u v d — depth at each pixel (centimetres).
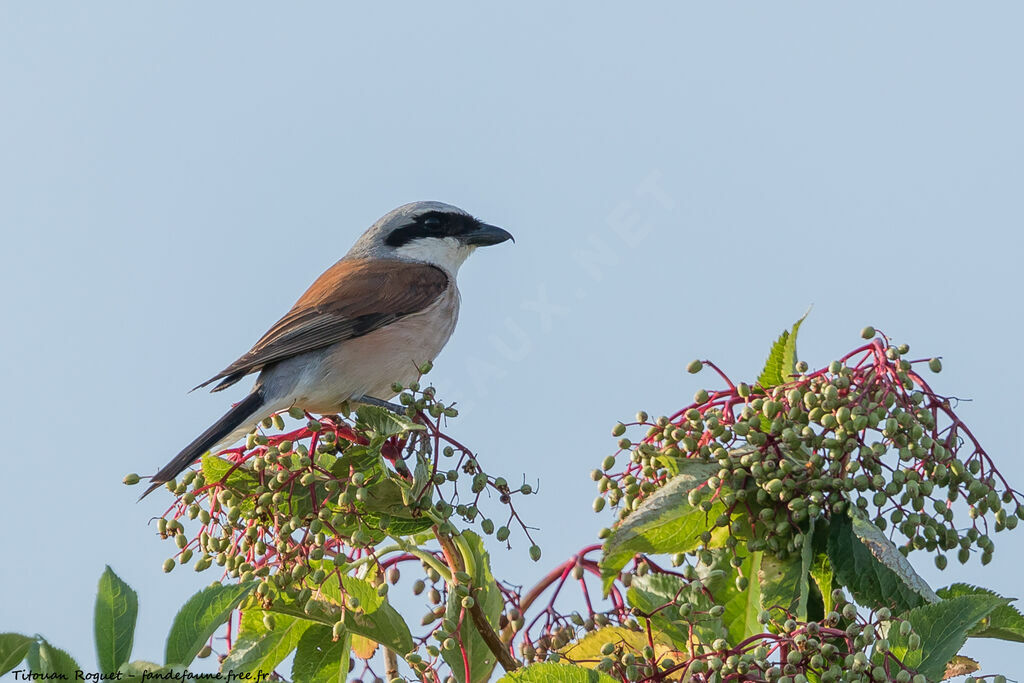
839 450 658
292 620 734
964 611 593
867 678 564
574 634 721
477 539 736
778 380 764
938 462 663
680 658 625
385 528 720
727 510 671
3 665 559
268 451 702
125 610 568
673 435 696
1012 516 677
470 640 709
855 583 657
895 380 674
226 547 695
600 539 724
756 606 684
